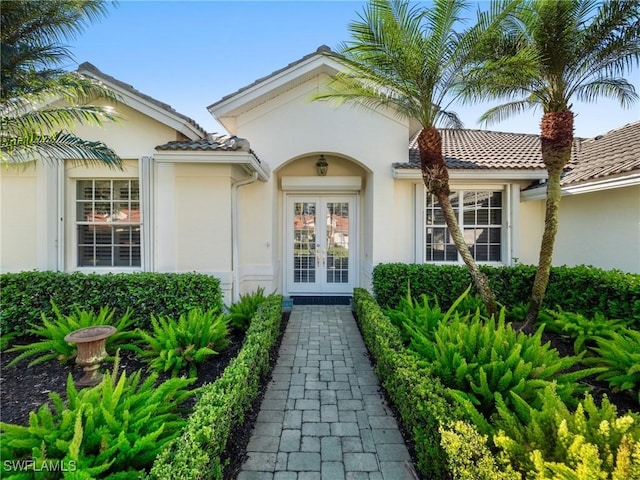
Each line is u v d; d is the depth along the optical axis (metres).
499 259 8.94
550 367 3.58
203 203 7.16
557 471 2.05
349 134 8.59
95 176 7.27
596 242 7.46
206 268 7.18
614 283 5.59
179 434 2.86
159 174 7.17
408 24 5.21
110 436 2.63
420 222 8.75
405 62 5.34
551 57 5.32
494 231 8.95
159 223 7.19
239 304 6.82
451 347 3.85
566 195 7.89
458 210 8.88
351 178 9.87
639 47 5.15
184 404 3.85
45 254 7.15
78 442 2.37
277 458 3.29
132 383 3.62
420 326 5.29
